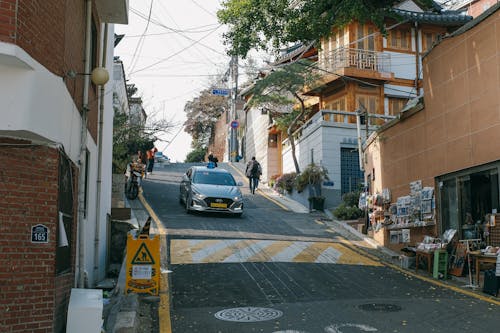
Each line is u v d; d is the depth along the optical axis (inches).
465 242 458.9
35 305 237.1
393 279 447.5
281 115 1283.2
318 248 586.6
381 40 1096.2
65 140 281.1
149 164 1218.0
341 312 327.0
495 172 440.5
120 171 762.8
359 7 516.1
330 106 1138.7
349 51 1067.9
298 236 663.8
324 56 1130.0
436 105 530.9
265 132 1432.1
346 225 755.4
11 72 230.1
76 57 328.2
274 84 1057.5
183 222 704.4
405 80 1109.7
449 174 507.8
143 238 372.8
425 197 542.3
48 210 246.8
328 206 952.9
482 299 366.6
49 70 251.9
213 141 2287.2
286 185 1045.2
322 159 978.1
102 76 323.0
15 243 235.0
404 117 597.0
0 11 223.0
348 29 1075.9
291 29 557.6
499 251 380.5
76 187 320.2
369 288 406.9
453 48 499.8
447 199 515.2
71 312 246.1
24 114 228.7
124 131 862.5
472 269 450.9
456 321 303.9
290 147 1176.2
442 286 417.7
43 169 247.8
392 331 283.6
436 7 1120.8
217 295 374.0
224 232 650.8
